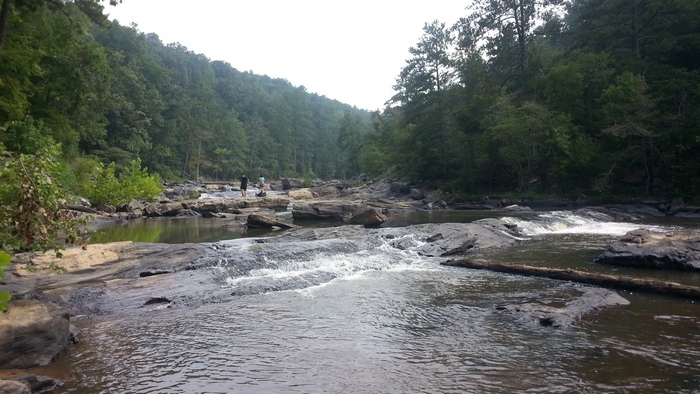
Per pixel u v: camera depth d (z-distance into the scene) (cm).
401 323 731
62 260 1075
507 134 3466
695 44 3002
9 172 657
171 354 607
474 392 482
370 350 614
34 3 2067
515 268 1113
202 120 8844
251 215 2133
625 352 589
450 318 754
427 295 909
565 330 680
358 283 1023
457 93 4412
